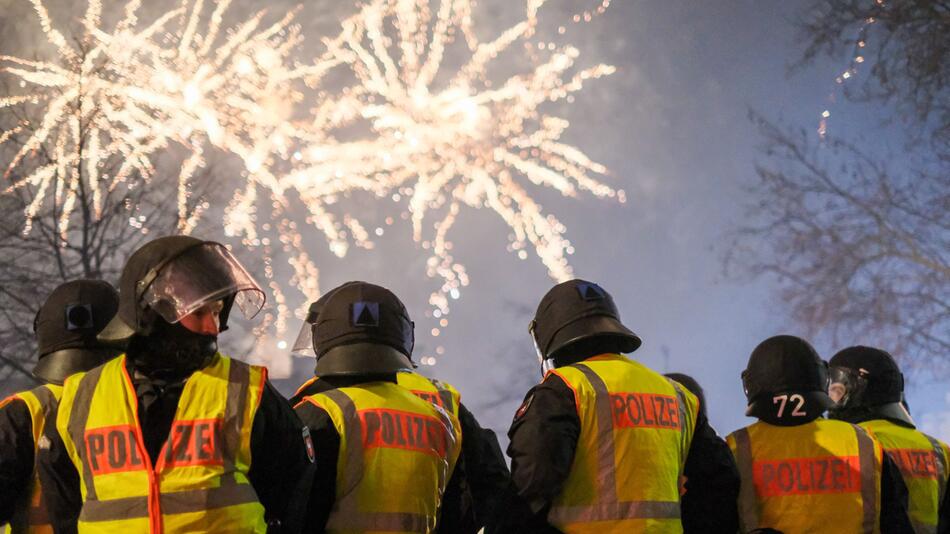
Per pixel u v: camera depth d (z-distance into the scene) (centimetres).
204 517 370
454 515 501
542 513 466
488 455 508
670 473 479
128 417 377
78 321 460
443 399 507
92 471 375
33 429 415
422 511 464
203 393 381
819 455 536
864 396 613
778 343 549
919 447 604
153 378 384
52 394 425
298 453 397
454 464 485
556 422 460
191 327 383
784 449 539
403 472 459
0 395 1356
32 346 1366
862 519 532
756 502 539
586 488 466
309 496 443
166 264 382
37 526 419
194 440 376
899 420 614
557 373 475
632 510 465
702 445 500
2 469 408
